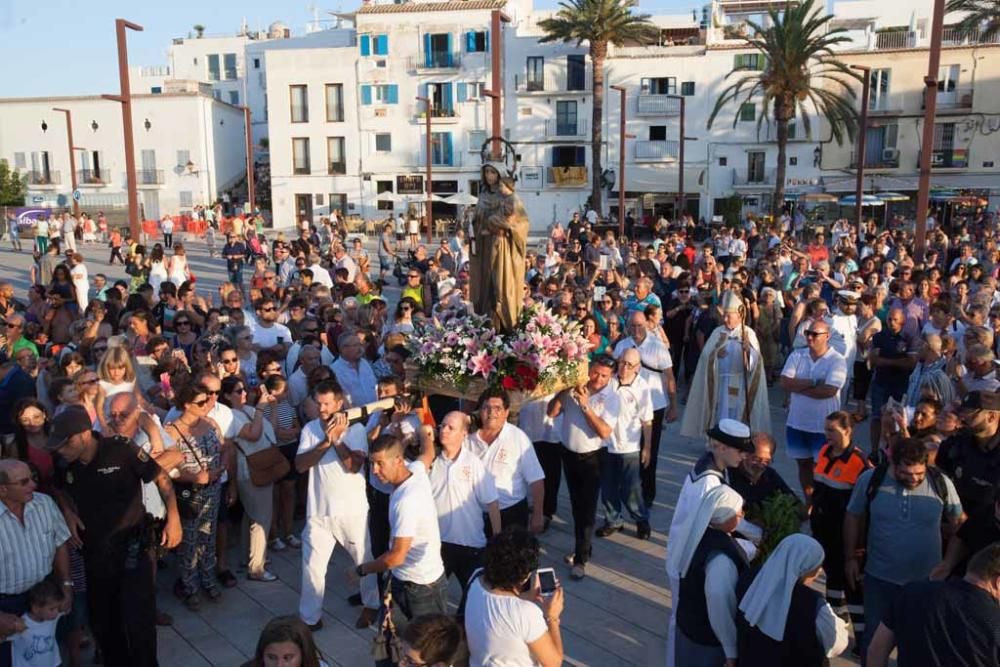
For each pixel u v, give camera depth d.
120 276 26.98
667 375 8.66
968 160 42.47
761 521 4.39
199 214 45.22
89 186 51.59
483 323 7.55
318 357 8.27
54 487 5.45
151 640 5.41
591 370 7.41
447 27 46.72
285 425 7.54
